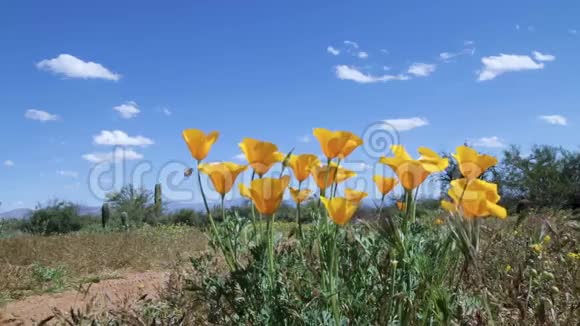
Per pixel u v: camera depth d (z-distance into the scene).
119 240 2.68
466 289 0.60
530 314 0.57
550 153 6.23
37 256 2.13
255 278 0.53
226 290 0.56
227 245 0.56
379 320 0.49
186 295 0.79
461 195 0.43
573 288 0.66
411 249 0.50
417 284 0.52
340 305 0.52
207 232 0.59
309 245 0.58
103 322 0.71
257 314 0.53
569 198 5.81
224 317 0.57
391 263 0.49
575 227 0.80
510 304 0.58
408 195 0.51
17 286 1.53
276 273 0.55
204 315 0.68
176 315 0.72
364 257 0.56
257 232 0.61
